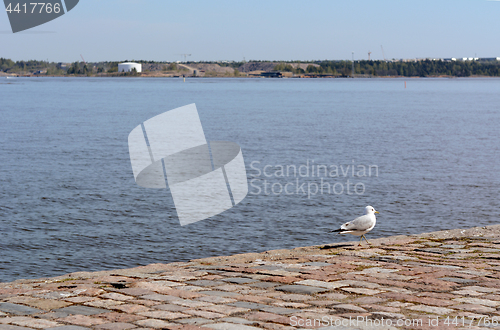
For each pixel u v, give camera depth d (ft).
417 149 124.77
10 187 80.64
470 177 90.84
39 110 261.24
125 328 18.58
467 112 261.03
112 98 393.29
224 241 56.44
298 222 63.52
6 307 21.08
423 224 63.26
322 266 27.76
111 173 93.15
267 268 27.45
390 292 23.02
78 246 54.49
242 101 359.25
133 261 50.55
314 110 271.28
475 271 26.53
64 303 21.53
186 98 400.26
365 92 559.79
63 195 75.97
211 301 21.76
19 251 52.85
